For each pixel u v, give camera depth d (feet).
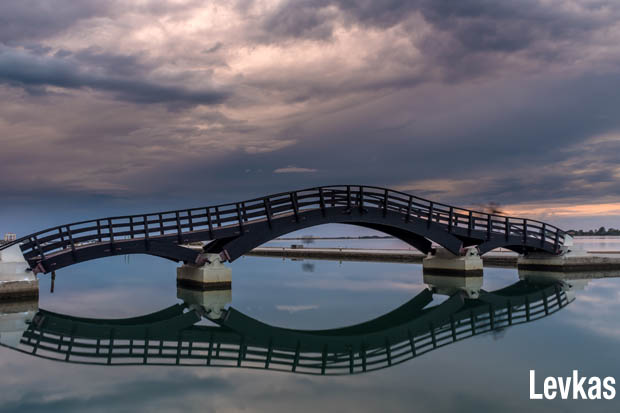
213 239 80.64
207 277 81.41
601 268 118.52
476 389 31.68
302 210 85.76
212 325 55.47
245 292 82.43
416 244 109.19
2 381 34.12
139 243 75.87
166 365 38.63
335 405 28.91
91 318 59.82
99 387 32.76
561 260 116.16
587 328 51.21
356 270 124.77
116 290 89.10
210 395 30.96
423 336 49.19
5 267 68.74
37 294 70.33
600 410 27.76
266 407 28.73
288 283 96.07
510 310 63.77
